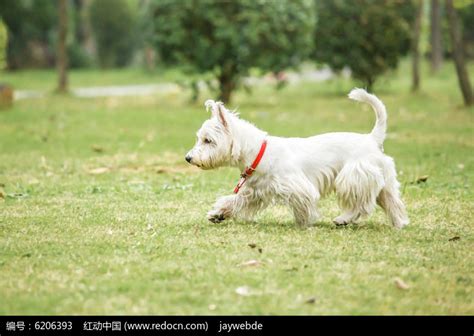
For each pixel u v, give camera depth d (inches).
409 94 1203.9
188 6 1018.1
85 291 269.3
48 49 2097.7
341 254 318.3
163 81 1705.2
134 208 422.0
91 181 520.1
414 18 1230.9
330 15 1205.1
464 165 582.2
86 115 965.2
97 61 2202.3
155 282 279.0
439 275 291.6
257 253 317.7
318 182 373.1
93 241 340.2
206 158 362.6
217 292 269.1
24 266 299.6
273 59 1056.8
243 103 1125.7
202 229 366.3
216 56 1035.9
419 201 447.5
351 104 1083.9
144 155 644.1
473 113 917.2
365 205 369.7
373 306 258.7
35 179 528.7
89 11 2167.8
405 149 665.0
